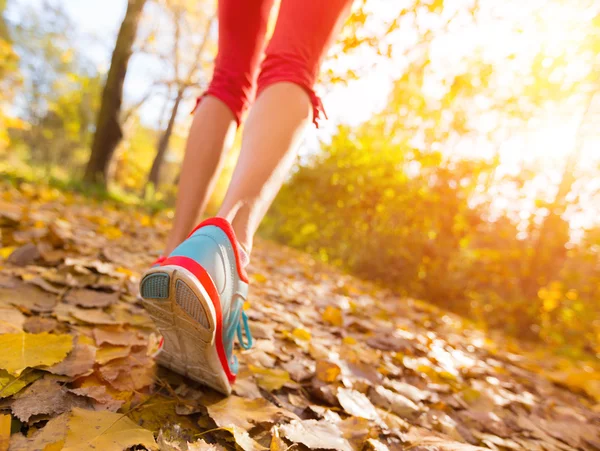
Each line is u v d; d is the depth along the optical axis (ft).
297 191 21.18
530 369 8.32
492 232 16.10
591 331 14.35
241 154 3.16
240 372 3.75
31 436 2.23
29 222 7.68
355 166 18.71
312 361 4.56
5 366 2.68
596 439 4.75
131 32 26.37
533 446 4.16
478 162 15.75
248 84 3.99
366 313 8.73
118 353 3.38
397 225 17.51
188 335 2.79
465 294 16.31
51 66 85.51
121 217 14.76
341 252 19.83
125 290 5.08
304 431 2.82
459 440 3.73
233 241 2.85
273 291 7.88
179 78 42.19
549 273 14.57
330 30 3.44
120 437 2.29
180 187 3.83
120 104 26.58
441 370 5.83
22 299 4.05
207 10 39.22
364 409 3.59
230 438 2.76
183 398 3.07
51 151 100.53
